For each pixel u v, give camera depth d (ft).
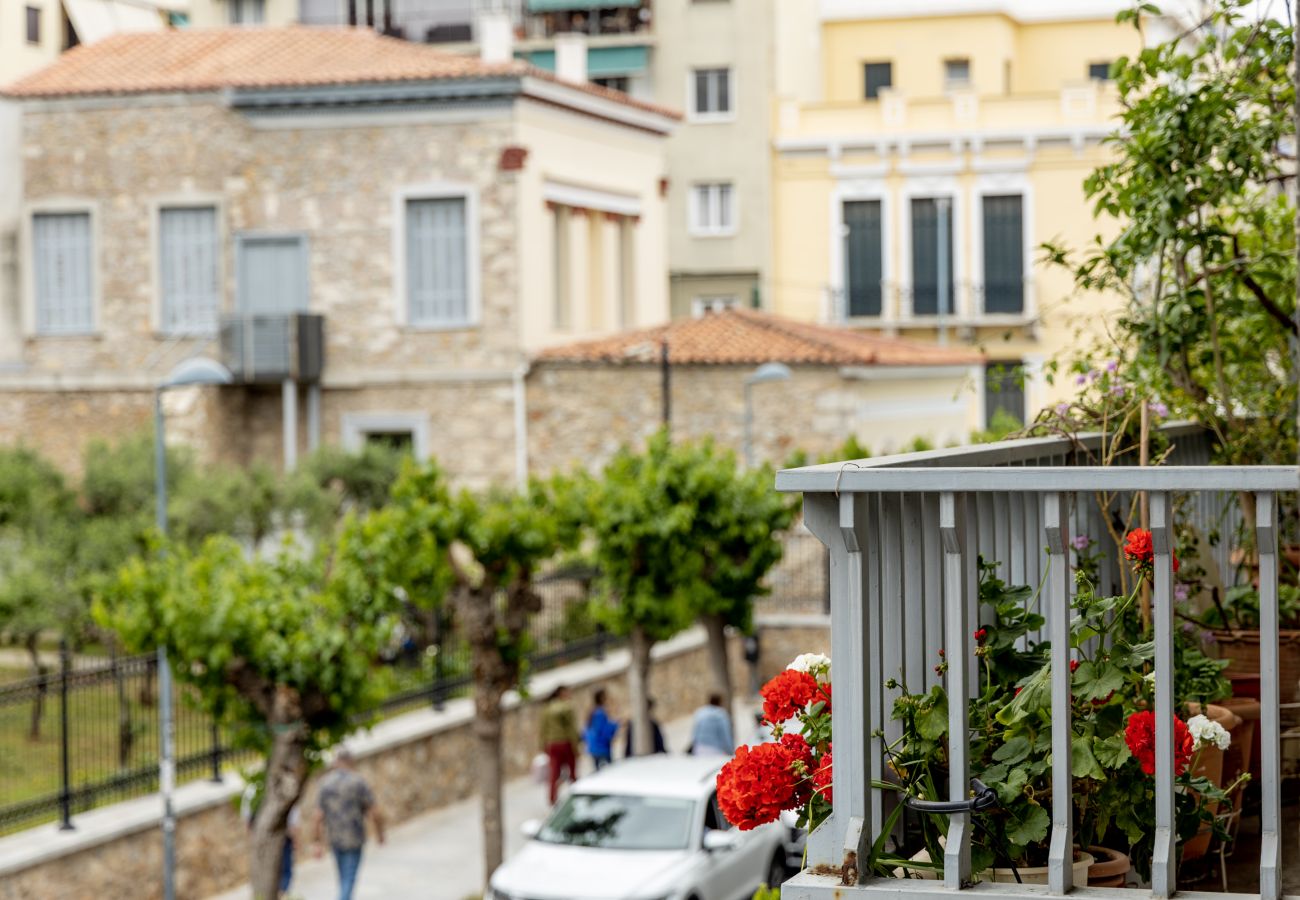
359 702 59.47
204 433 119.34
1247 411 34.27
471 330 120.78
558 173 124.57
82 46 133.59
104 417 122.01
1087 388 27.14
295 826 62.75
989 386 37.60
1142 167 32.65
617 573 79.36
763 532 80.38
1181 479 13.98
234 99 122.21
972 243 159.22
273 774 59.00
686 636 107.65
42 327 125.08
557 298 127.95
